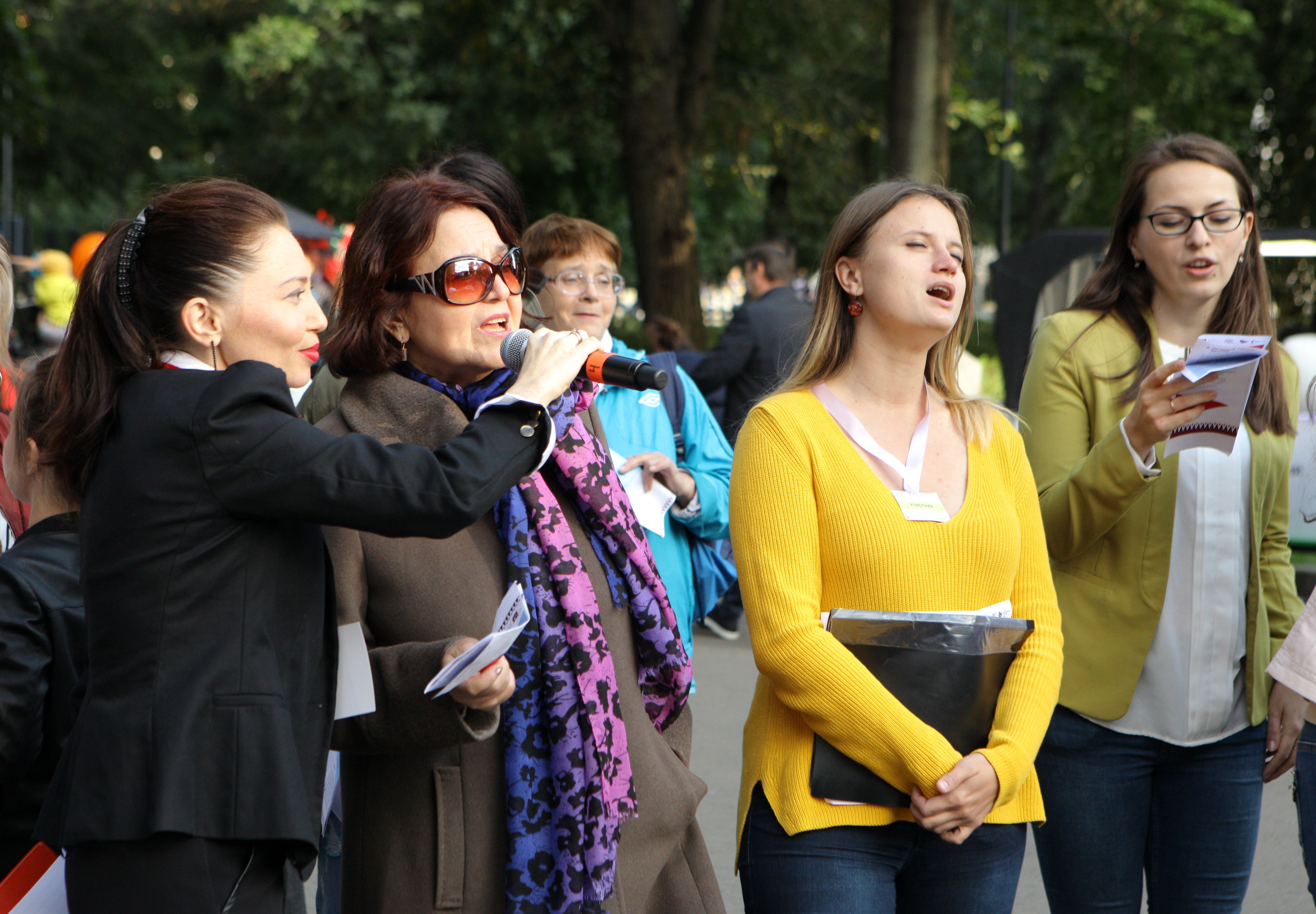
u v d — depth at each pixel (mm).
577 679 2381
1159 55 20328
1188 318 3223
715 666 8234
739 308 8484
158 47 28469
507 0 18062
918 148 13406
